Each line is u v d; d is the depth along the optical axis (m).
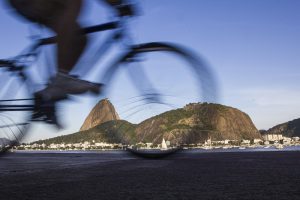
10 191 2.99
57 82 2.91
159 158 4.42
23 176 4.12
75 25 2.95
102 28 3.29
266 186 3.20
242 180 3.63
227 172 4.43
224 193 2.84
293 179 3.69
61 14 2.92
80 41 3.00
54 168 5.27
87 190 3.03
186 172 4.44
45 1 2.88
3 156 3.77
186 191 2.95
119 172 4.51
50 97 2.92
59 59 2.96
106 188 3.14
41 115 3.07
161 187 3.18
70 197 2.71
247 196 2.70
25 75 3.25
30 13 2.97
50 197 2.71
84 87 2.93
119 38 3.43
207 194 2.80
